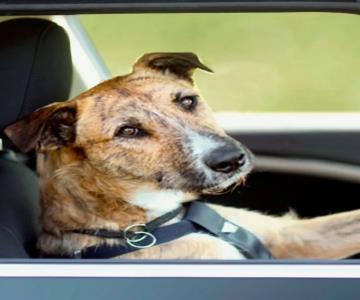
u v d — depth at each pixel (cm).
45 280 230
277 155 380
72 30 330
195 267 231
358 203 381
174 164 277
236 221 302
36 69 284
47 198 286
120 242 279
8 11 247
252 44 330
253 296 228
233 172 284
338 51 332
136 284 229
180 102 283
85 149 277
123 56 335
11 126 274
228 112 363
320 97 352
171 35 324
